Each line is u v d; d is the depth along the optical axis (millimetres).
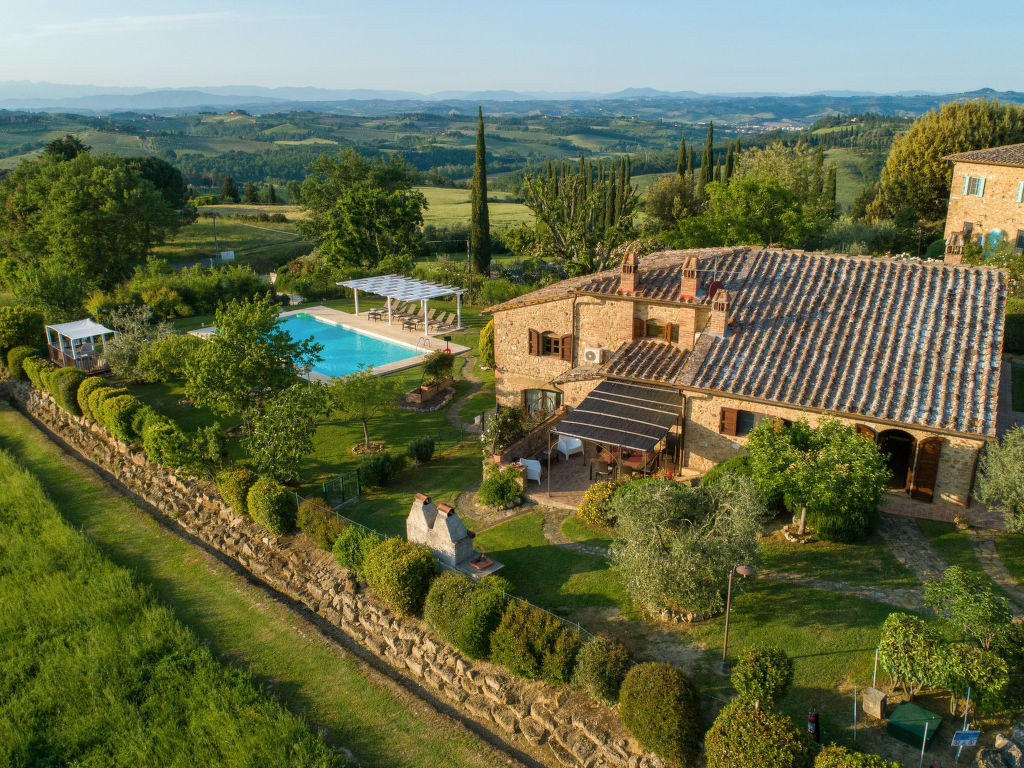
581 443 32250
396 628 22609
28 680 21422
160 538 29734
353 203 86062
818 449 22609
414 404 40562
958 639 17969
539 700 19047
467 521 27359
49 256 73938
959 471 23984
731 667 18703
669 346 31250
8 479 34625
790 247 59406
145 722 19578
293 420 29797
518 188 66688
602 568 23547
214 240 107438
